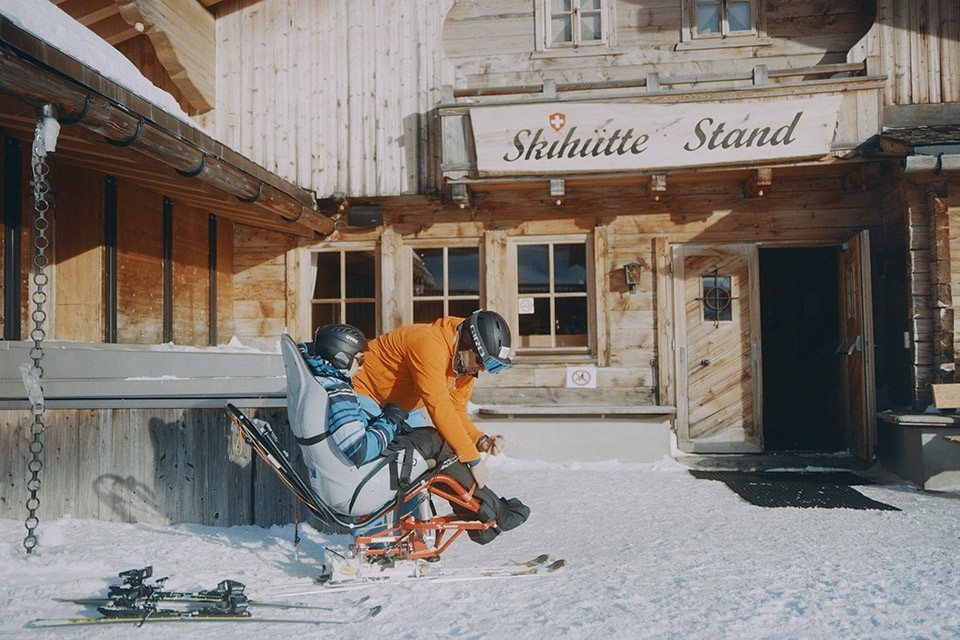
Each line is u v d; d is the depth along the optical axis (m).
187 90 8.30
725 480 6.75
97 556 3.93
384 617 2.99
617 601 3.18
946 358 6.95
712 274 8.15
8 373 5.27
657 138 7.37
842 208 8.00
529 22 8.45
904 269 7.37
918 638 2.74
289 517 4.63
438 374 3.49
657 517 5.14
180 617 2.95
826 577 3.55
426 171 8.23
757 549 4.17
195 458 4.72
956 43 7.68
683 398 8.05
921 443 6.50
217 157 6.00
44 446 4.86
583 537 4.52
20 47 3.77
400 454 3.46
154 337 7.11
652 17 8.34
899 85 7.71
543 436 7.84
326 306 8.85
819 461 7.66
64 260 6.26
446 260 8.59
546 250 8.44
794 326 11.73
